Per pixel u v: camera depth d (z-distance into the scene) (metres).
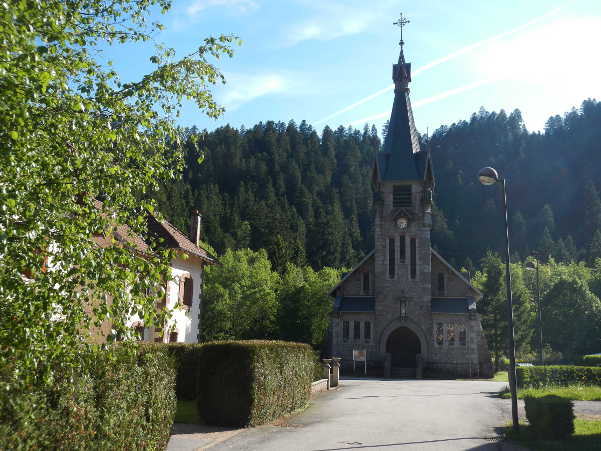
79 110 7.48
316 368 28.62
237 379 15.69
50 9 7.05
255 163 144.50
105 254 7.42
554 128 193.75
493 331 65.00
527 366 29.78
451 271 49.09
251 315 66.06
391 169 49.72
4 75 5.88
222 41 10.28
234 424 15.56
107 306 7.54
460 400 24.03
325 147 173.62
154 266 7.87
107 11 9.47
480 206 154.50
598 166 163.38
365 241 130.38
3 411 6.14
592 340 64.19
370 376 46.38
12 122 6.31
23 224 6.64
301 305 62.75
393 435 14.87
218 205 116.31
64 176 7.45
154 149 9.44
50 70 6.53
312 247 111.00
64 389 7.16
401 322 47.19
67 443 7.21
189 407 19.86
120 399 8.55
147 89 9.41
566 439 13.67
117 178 8.09
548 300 67.75
